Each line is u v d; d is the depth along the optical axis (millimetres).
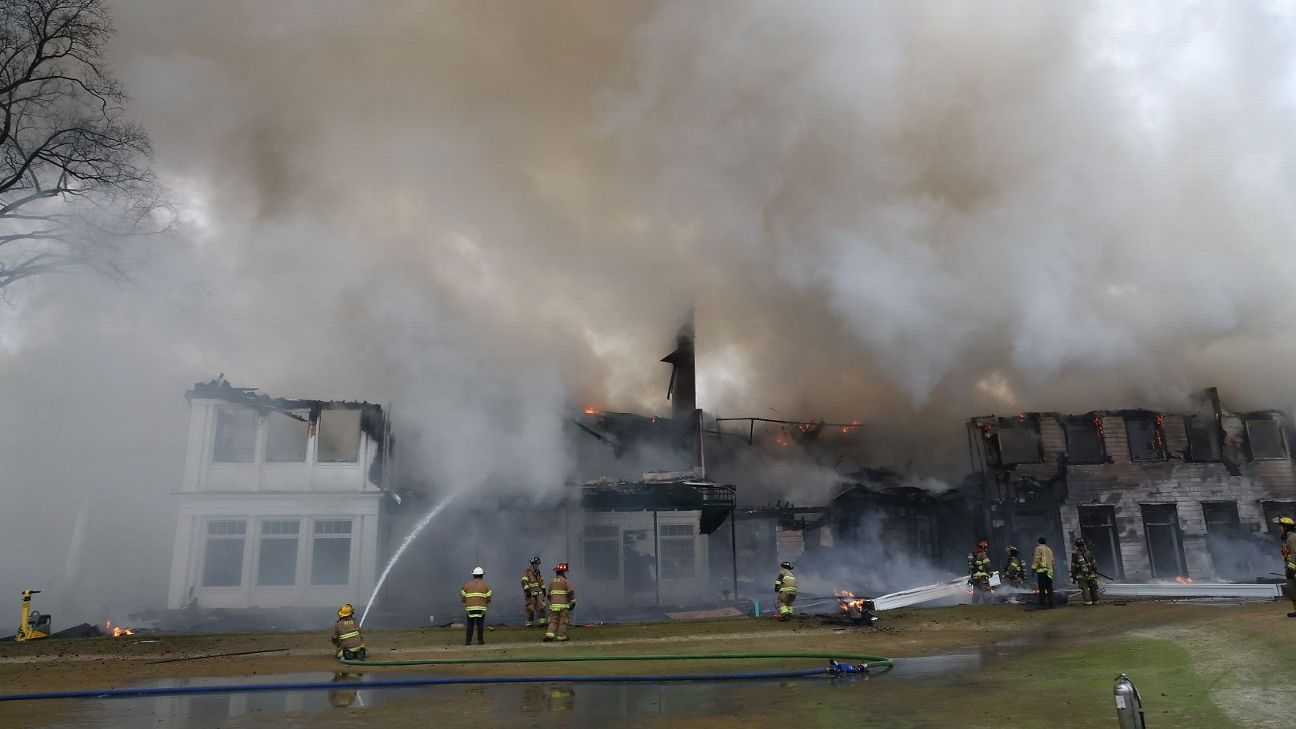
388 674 12914
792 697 10141
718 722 8602
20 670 13875
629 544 29562
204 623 24609
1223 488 30859
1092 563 20547
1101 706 8617
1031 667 11688
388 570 27812
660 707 9633
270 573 26203
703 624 18969
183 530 26125
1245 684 8633
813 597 28547
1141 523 30484
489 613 25938
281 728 8586
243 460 27156
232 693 11266
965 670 11891
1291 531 13367
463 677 12383
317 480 27172
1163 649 11766
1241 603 18797
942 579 32844
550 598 16984
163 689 11258
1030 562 30609
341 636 14523
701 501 28734
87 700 10750
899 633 17078
